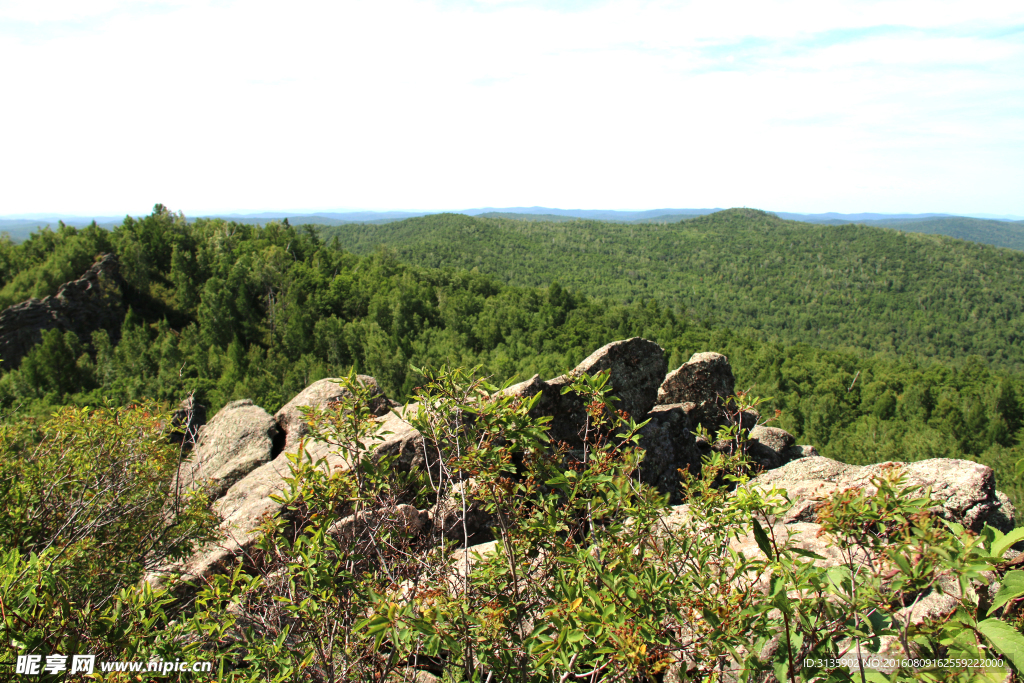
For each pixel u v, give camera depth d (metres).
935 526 2.69
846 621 2.57
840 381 95.31
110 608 3.22
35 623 3.00
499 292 134.38
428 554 3.99
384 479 4.16
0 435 6.09
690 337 118.06
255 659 3.57
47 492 5.69
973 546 2.42
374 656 3.52
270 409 54.88
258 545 4.10
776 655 2.59
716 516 3.66
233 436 10.48
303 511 4.88
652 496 3.65
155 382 58.59
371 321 99.50
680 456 10.18
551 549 3.66
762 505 3.32
